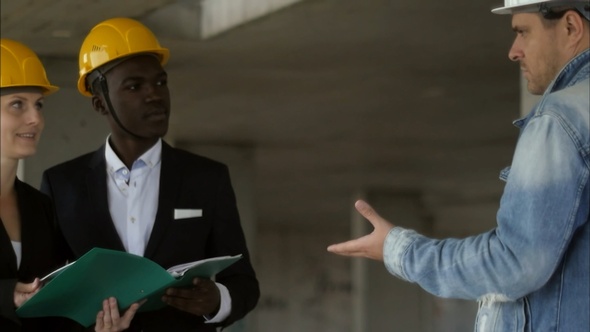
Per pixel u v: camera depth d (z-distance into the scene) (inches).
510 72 498.3
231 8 398.0
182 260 190.5
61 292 166.6
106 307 170.7
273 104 608.1
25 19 380.5
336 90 559.2
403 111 632.4
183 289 174.9
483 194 1132.5
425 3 354.3
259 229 1515.7
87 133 445.1
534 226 136.3
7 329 175.5
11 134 181.2
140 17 385.7
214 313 183.6
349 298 1533.0
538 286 138.6
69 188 194.1
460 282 141.9
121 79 196.1
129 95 195.5
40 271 183.5
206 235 193.9
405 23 388.8
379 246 149.8
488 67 486.0
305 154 844.6
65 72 448.1
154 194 195.2
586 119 139.3
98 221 191.5
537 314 145.0
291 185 1073.5
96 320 174.6
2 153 181.3
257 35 413.1
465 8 363.6
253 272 197.9
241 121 679.7
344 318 1529.3
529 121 142.9
